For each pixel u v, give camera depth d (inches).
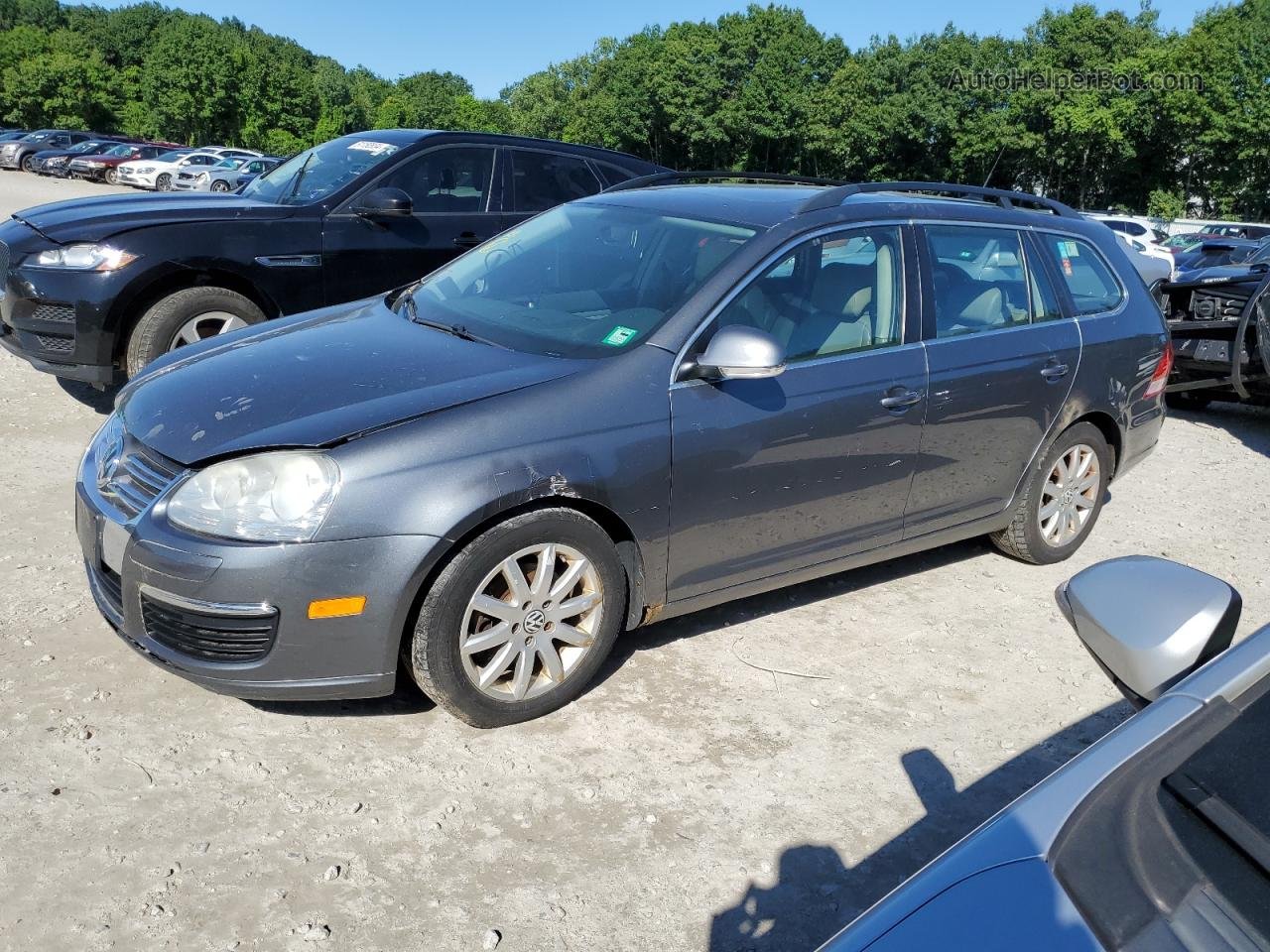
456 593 120.0
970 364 166.2
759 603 172.7
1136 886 52.7
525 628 127.1
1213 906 51.3
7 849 103.9
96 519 124.5
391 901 101.4
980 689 151.6
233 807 113.0
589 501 127.5
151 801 112.9
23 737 121.6
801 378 146.4
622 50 3189.0
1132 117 2166.6
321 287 252.7
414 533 115.2
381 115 3742.6
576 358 135.8
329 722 129.9
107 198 254.8
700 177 198.1
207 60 2869.1
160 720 127.6
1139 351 196.9
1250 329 310.2
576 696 137.2
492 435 121.3
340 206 255.6
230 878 102.7
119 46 4480.8
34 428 233.0
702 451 136.0
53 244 225.1
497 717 128.3
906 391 157.3
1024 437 179.2
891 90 2591.0
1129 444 201.5
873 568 191.6
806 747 133.0
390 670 119.1
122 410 137.9
